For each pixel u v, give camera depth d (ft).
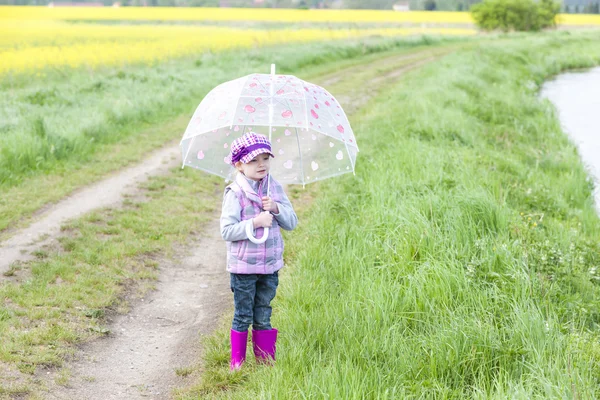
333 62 97.55
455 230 19.62
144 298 17.87
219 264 21.09
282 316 15.24
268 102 12.44
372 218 21.66
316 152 13.96
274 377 11.97
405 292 15.65
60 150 33.68
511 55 109.70
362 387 11.43
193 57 86.58
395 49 130.93
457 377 12.35
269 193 12.67
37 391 12.48
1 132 34.63
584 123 57.82
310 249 19.63
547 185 33.58
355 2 335.67
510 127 50.06
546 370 12.08
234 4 310.04
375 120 45.34
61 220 24.08
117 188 29.27
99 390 12.92
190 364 14.19
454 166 29.30
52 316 15.85
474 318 14.29
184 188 30.04
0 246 21.02
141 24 188.14
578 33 189.16
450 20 266.57
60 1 277.85
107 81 56.75
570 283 18.11
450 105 52.95
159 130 43.21
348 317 14.70
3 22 163.43
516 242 19.36
